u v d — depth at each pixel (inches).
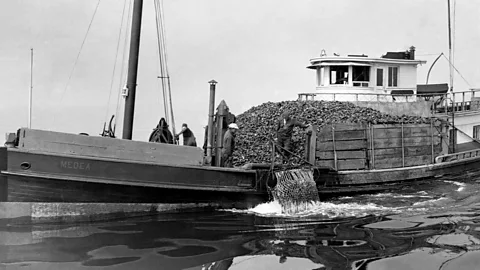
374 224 463.5
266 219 493.4
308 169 600.4
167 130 576.7
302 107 928.3
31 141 469.7
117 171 489.1
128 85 576.1
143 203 508.4
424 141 765.9
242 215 516.1
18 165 460.8
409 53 1144.8
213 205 541.0
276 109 922.1
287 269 318.3
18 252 356.5
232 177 546.0
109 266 324.8
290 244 385.1
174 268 322.3
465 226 445.4
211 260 340.5
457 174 800.9
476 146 930.1
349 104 976.9
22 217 465.7
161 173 507.5
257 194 558.6
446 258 337.4
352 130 684.1
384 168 709.9
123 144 497.7
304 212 537.3
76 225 454.0
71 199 476.7
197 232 428.1
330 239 401.4
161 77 645.9
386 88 1085.8
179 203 526.0
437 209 546.3
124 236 410.3
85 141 483.5
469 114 947.3
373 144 701.3
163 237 408.2
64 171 471.5
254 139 780.0
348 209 555.5
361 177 668.7
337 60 1068.5
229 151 572.4
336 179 647.1
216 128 570.9
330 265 326.0
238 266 326.3
